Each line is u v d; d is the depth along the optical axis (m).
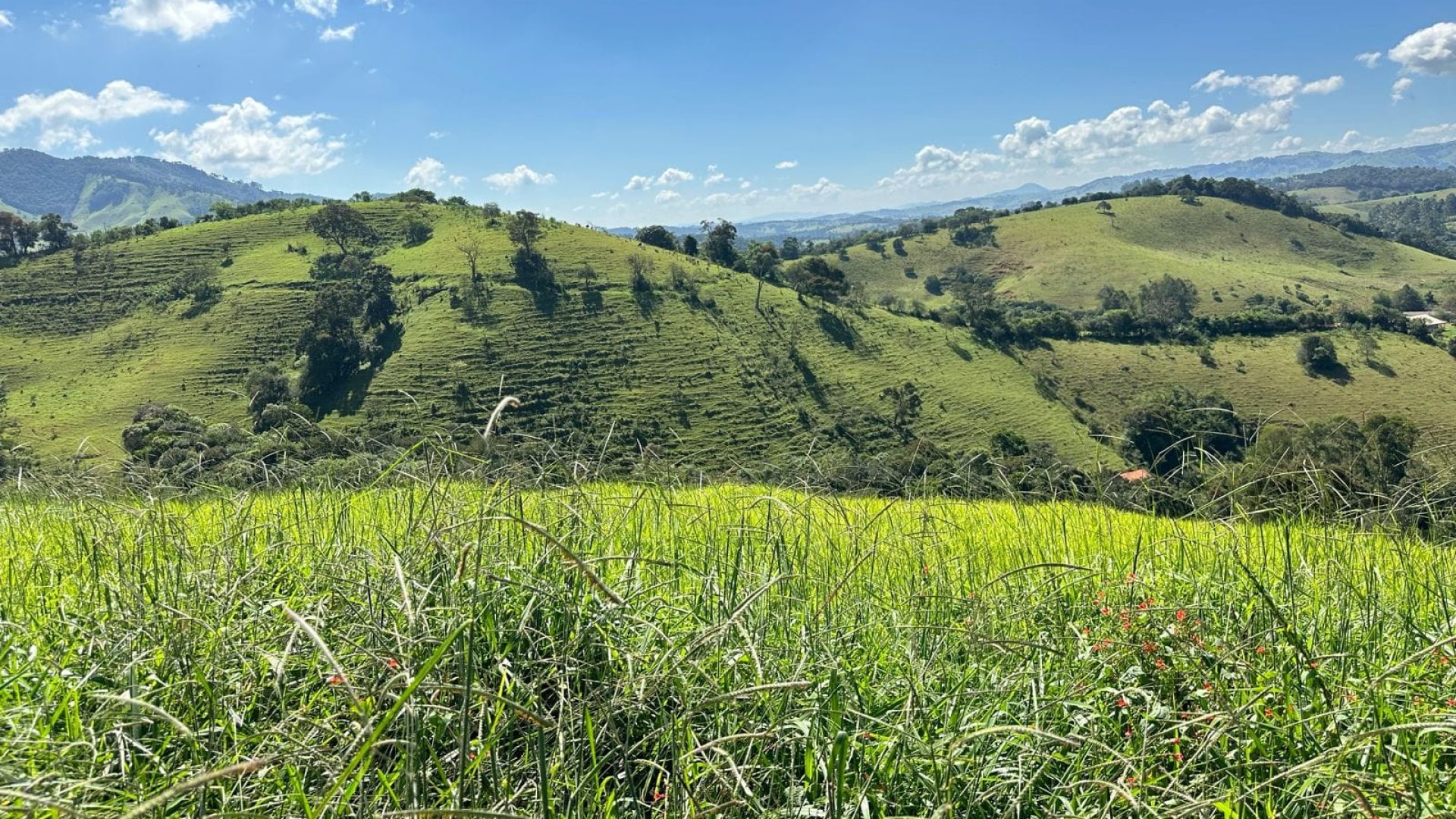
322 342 82.44
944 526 5.83
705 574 4.08
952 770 2.88
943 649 3.74
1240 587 4.45
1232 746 3.24
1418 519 5.06
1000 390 95.12
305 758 2.69
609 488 5.08
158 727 2.87
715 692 3.22
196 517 5.40
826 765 2.88
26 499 6.24
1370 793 2.64
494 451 3.91
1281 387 89.88
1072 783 2.89
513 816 1.95
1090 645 3.83
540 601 3.29
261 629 3.38
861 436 80.38
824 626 3.95
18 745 2.46
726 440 78.38
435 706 2.52
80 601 3.87
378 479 4.09
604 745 3.04
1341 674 3.59
